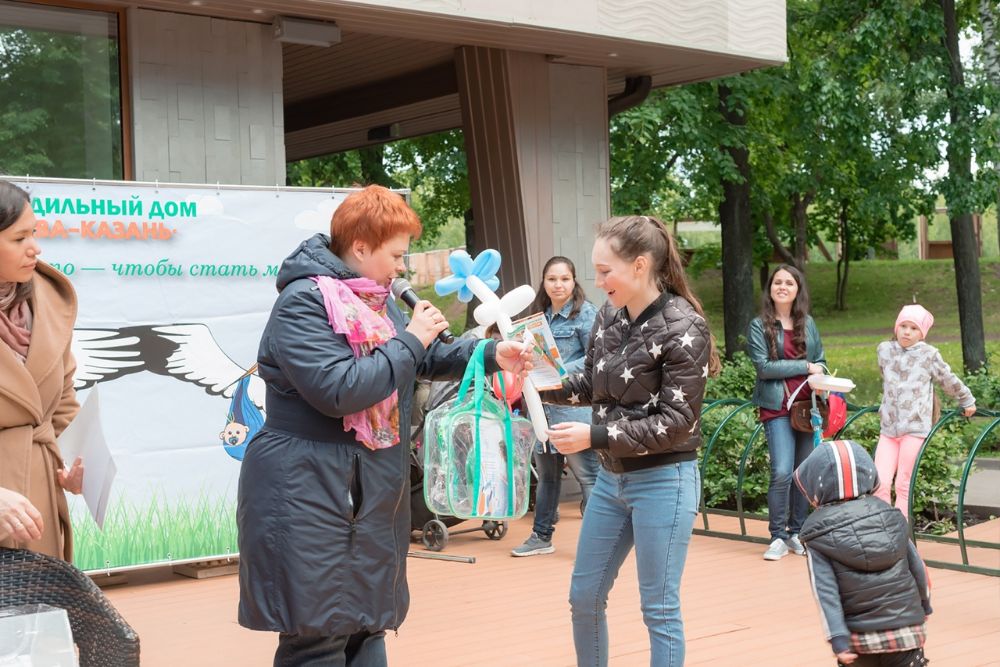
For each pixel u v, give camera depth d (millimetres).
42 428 2945
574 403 3863
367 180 19641
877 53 16438
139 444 6000
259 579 2850
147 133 6891
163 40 6930
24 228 2807
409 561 6875
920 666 3391
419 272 23969
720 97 16781
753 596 5852
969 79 21031
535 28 7699
